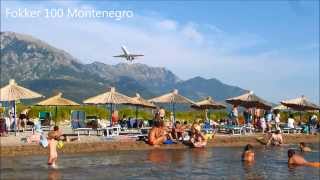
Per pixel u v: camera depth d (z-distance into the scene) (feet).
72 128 120.98
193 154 100.01
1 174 70.95
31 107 165.78
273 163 88.17
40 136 97.86
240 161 90.07
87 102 118.83
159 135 110.01
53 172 73.51
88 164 82.38
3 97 109.60
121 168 78.69
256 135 129.39
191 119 174.50
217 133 135.03
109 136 114.01
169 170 77.71
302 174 75.66
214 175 73.61
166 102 133.90
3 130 111.34
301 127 146.92
